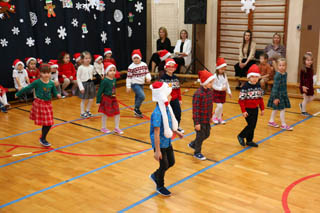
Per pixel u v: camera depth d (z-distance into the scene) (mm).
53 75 8336
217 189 3979
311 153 5043
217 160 4809
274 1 9383
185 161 4781
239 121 6578
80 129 6266
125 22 10359
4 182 4230
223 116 6902
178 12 10578
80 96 6887
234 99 8281
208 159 4844
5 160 4914
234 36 10148
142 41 10930
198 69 10828
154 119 3580
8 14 8016
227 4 10164
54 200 3771
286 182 4145
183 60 9844
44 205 3666
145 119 6844
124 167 4625
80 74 6766
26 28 8344
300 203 3648
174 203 3678
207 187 4027
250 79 5047
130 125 6465
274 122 6355
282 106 6023
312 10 8727
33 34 8570
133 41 10711
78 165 4715
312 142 5480
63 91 8773
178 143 5484
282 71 5941
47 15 8711
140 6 10617
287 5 9062
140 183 4156
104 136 5887
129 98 8578
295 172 4418
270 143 5449
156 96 3613
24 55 8430
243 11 9938
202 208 3574
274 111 6164
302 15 8875
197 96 4582
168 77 5621
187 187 4031
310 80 6746
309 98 6852
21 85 7914
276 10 9383
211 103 4703
